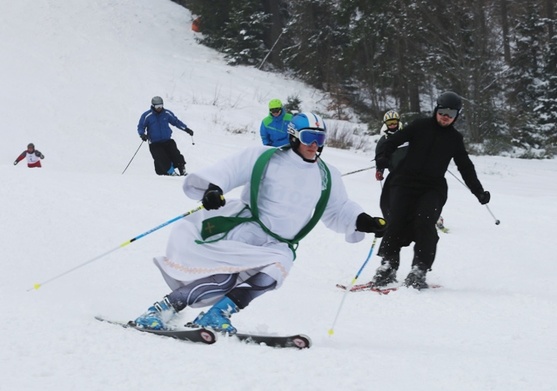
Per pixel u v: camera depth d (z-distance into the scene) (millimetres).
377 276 12375
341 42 55969
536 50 53969
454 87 51000
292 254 7898
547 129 50906
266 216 7734
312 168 7781
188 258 7734
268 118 19219
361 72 54062
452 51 50219
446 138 12477
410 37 50750
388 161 12547
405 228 12578
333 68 54844
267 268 7578
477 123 48406
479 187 12656
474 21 49688
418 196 12555
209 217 7766
